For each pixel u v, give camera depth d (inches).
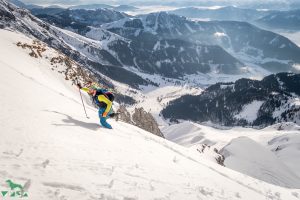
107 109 656.4
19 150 362.0
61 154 386.6
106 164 400.5
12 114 518.9
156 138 921.5
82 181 318.3
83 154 415.2
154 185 380.8
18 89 779.4
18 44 2162.9
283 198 663.8
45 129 483.2
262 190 672.4
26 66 1624.0
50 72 1999.3
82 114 759.1
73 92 1871.3
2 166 303.1
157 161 524.4
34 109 614.2
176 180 440.1
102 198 291.6
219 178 587.5
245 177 762.8
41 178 299.0
